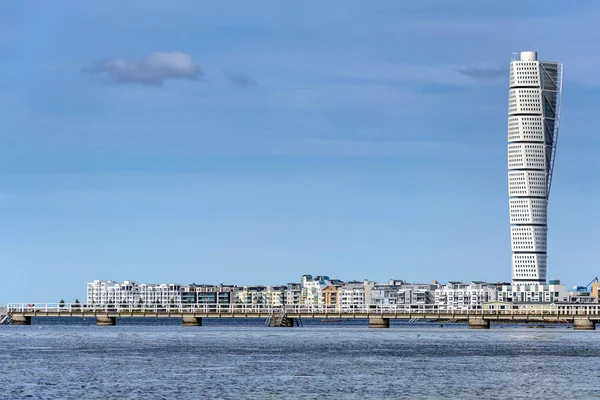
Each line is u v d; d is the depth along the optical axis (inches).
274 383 6727.4
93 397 5989.2
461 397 6077.8
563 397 6087.6
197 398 5969.5
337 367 7869.1
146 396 6043.3
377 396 6107.3
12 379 6884.8
